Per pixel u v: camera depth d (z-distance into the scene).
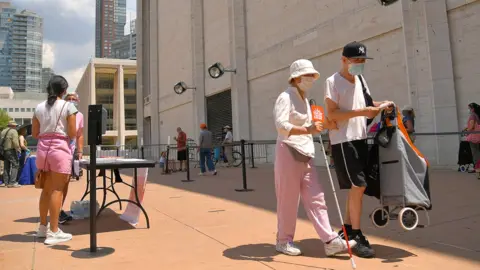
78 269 3.19
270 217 5.14
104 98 62.28
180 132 14.57
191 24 21.61
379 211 3.50
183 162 14.88
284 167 3.35
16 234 4.60
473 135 7.87
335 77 3.43
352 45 3.26
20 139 10.80
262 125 15.98
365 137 3.37
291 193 3.38
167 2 25.64
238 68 16.83
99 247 3.88
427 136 9.84
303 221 4.77
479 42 9.12
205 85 20.25
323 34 12.98
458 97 9.48
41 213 4.41
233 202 6.48
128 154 27.88
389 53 10.89
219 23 18.98
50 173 4.29
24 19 165.50
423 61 9.98
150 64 27.98
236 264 3.21
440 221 4.37
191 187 8.90
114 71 60.66
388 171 3.29
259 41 16.25
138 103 30.27
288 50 14.53
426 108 9.90
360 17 11.67
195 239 4.12
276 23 15.27
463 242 3.55
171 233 4.44
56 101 4.28
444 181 7.48
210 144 12.24
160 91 26.56
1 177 11.25
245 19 17.11
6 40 163.50
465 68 9.37
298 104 3.40
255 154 16.20
